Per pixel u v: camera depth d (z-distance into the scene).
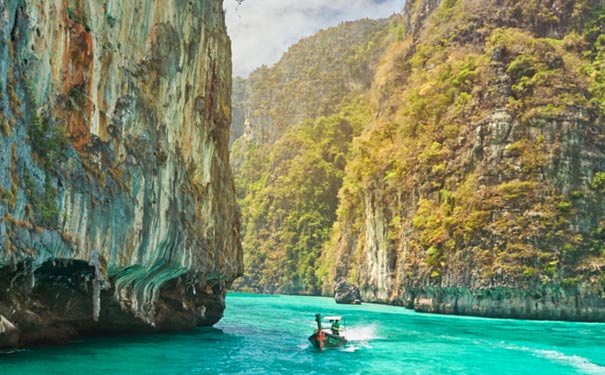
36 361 17.81
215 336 30.02
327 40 179.38
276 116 176.00
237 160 182.75
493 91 63.28
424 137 68.50
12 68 14.95
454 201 60.94
